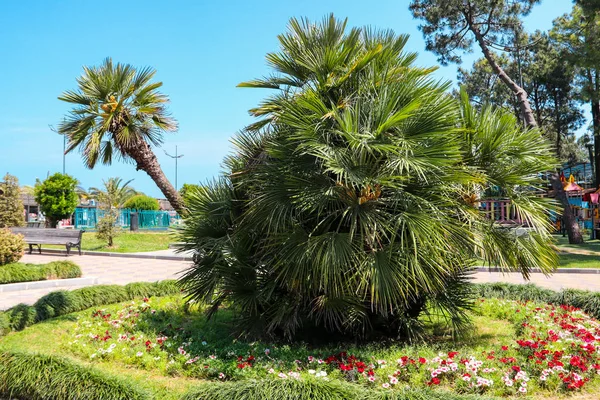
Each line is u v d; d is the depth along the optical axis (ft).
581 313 23.49
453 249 15.81
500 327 21.13
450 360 15.10
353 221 15.26
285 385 12.42
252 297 17.61
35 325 21.94
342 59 17.26
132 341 18.78
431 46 74.08
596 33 63.87
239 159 18.86
